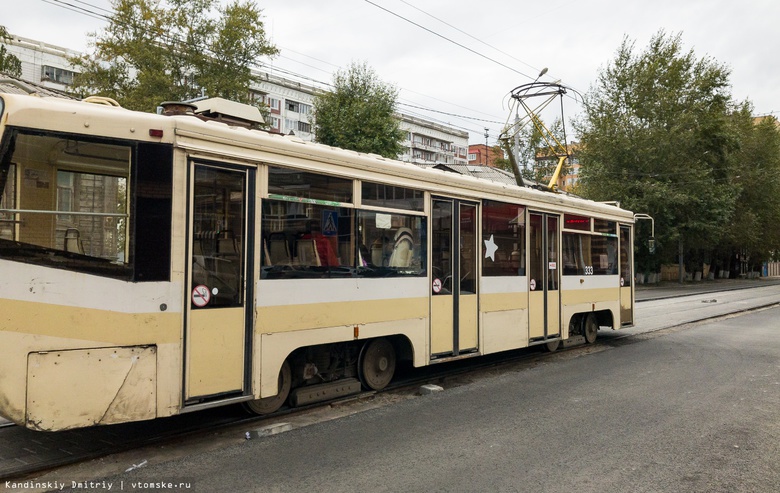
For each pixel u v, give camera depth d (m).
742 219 42.50
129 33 25.52
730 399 7.05
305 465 4.73
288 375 6.25
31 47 39.28
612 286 11.70
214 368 5.15
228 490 4.20
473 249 8.19
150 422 5.84
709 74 36.50
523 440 5.45
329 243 6.22
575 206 10.50
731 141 36.62
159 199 4.85
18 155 4.36
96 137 4.63
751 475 4.61
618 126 35.00
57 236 4.48
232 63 26.77
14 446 5.07
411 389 7.60
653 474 4.61
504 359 9.86
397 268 7.02
